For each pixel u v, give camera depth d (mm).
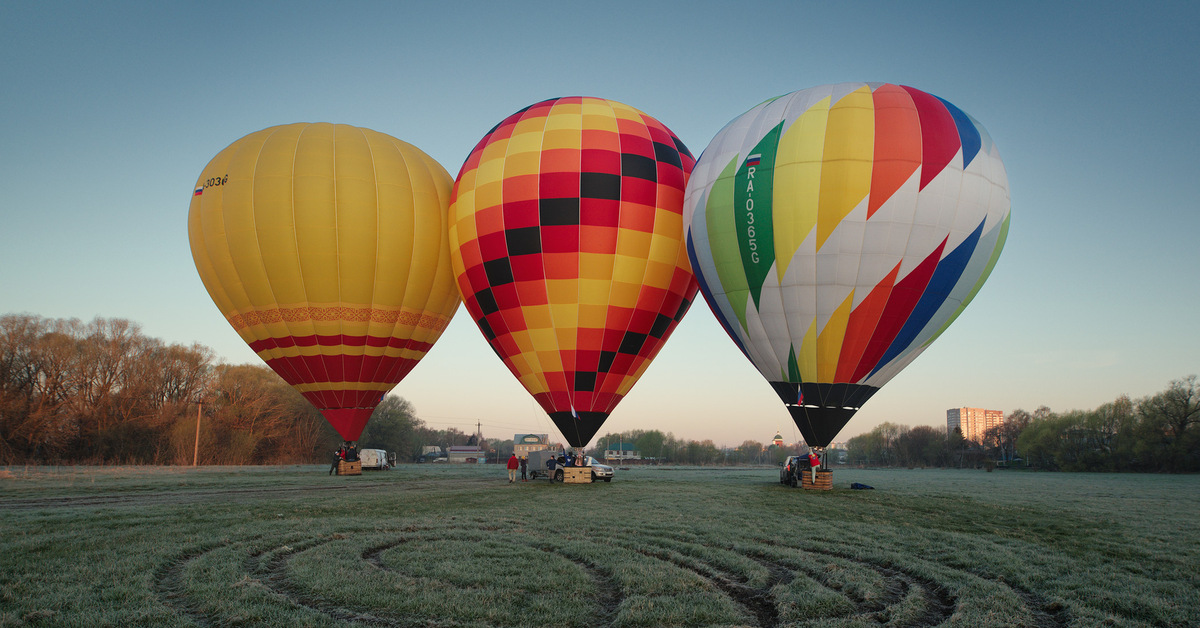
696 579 10766
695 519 17125
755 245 24312
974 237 23797
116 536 13430
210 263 30516
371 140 32188
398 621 8633
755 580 10961
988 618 9148
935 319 24312
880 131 23422
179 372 71562
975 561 12641
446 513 17953
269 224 29438
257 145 30844
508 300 28750
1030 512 21062
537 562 11773
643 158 29031
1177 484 41656
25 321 62406
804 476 27703
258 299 30234
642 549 13172
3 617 8320
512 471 32594
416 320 32344
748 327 25469
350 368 31453
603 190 28000
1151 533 16844
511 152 29016
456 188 30969
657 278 28875
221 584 9945
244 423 71812
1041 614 9703
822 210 23250
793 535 15008
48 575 10297
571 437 30156
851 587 10609
